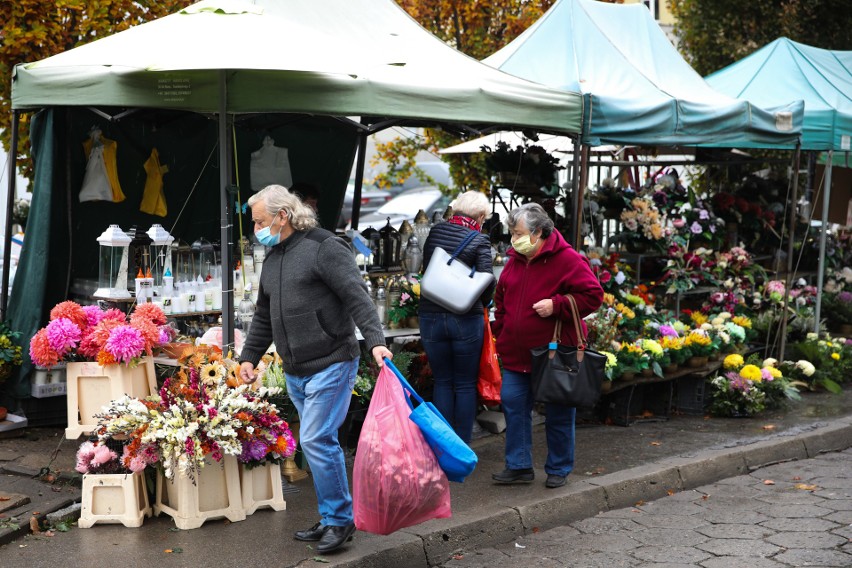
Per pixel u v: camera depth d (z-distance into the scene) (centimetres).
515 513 505
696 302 916
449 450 422
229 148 523
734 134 759
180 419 448
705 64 1366
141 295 592
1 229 924
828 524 504
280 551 438
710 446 646
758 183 1034
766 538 484
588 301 519
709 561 453
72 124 649
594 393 518
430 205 1777
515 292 540
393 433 417
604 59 766
